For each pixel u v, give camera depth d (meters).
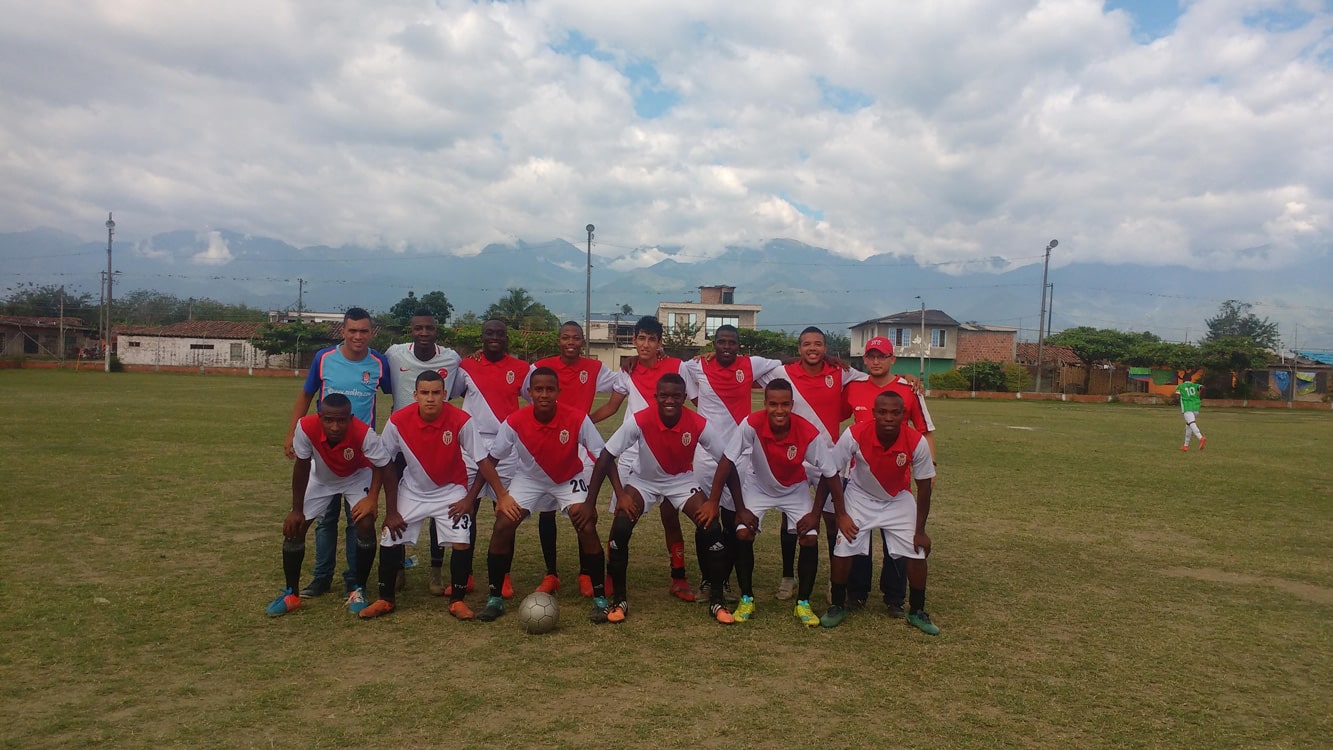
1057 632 5.32
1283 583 6.78
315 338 57.19
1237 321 72.62
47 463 11.44
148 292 98.56
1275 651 5.05
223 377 46.56
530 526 8.63
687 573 6.77
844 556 5.37
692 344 57.12
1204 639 5.25
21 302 71.81
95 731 3.54
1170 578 6.85
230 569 6.31
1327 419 32.56
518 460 5.73
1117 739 3.74
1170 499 11.01
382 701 3.94
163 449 13.30
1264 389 54.16
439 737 3.56
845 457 5.48
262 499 9.26
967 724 3.86
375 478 5.49
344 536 7.77
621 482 5.78
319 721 3.70
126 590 5.68
